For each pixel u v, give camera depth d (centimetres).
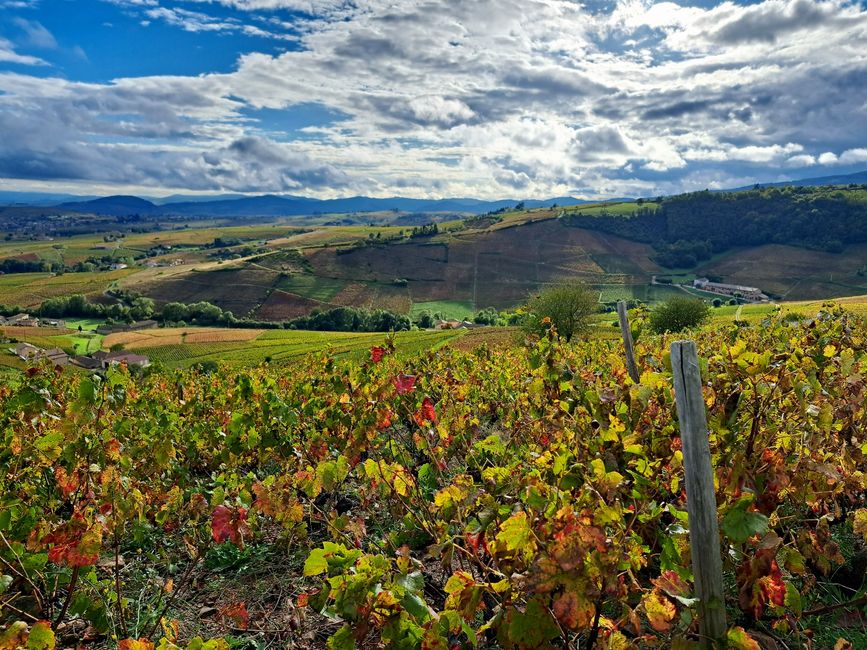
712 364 375
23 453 490
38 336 7044
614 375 545
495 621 257
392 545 380
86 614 355
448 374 762
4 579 299
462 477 362
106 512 385
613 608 367
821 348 487
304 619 367
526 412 668
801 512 455
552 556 228
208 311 10006
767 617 381
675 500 401
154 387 934
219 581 490
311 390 732
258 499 413
